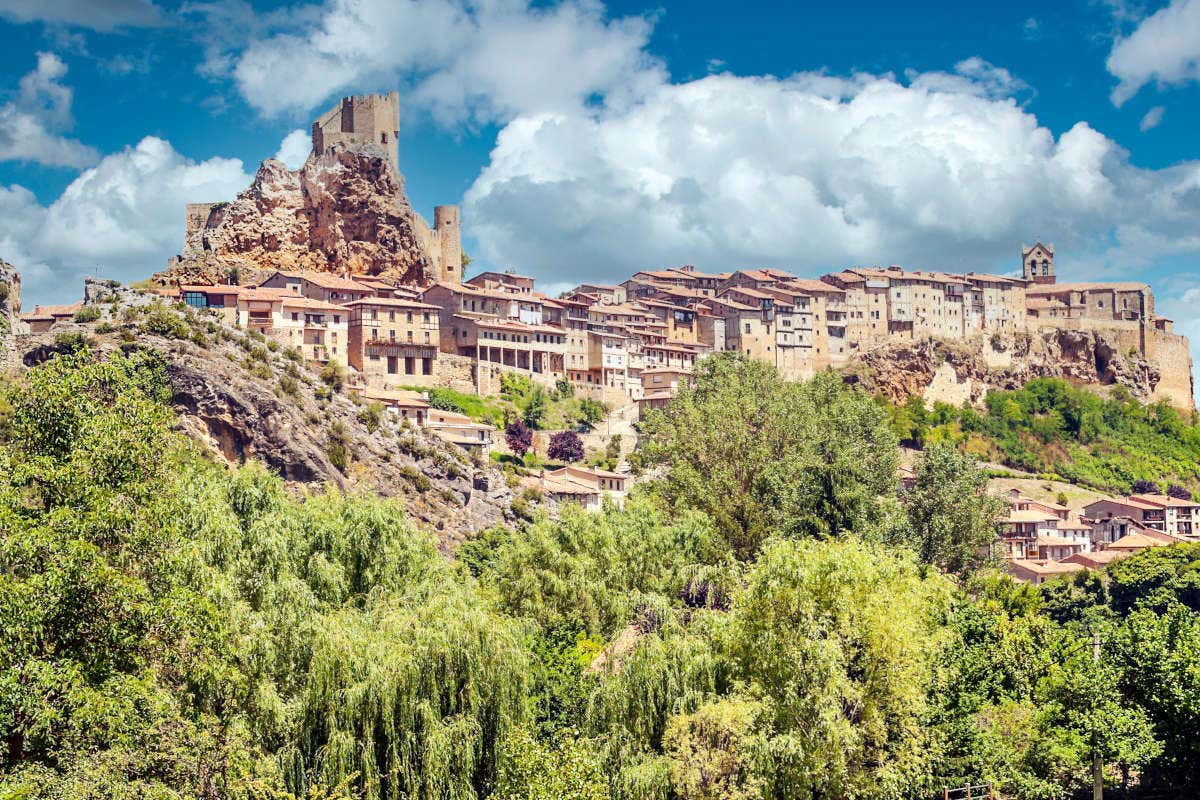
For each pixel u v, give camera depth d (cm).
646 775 6850
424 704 6631
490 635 7012
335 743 6375
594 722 7444
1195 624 9456
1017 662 9800
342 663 6625
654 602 8888
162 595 5806
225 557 7356
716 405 15125
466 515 14988
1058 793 8294
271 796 5838
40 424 6162
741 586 8812
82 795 4900
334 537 8456
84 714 5103
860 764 7512
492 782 6731
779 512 13300
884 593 7869
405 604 7931
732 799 6844
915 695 7644
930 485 14888
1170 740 8781
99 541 5825
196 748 5544
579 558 10388
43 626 5369
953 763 8131
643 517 12169
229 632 6397
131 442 6181
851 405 17050
